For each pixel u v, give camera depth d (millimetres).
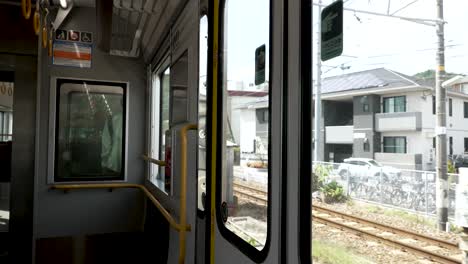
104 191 4480
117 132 4570
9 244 2971
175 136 2893
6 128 2986
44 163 4281
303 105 1172
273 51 1360
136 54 4340
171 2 2869
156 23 3455
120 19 3564
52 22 4145
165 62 3713
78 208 4383
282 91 1286
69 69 4363
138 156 4629
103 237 4449
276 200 1315
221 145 1970
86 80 4426
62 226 4320
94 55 4457
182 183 2373
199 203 2332
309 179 1157
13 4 2896
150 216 3979
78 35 4391
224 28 2004
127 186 4398
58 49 4316
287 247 1233
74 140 4426
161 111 4250
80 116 4441
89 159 4477
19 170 2977
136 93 4609
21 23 2916
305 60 1176
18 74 2941
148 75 4531
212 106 2072
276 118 1331
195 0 2502
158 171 4324
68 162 4402
